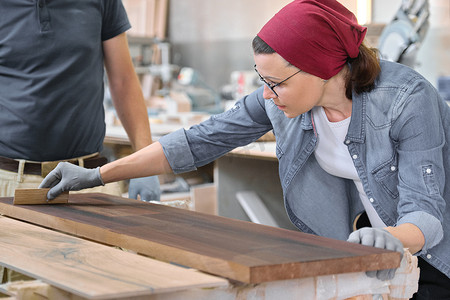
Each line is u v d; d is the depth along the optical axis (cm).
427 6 279
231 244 120
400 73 150
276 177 352
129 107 224
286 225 350
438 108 149
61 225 150
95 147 215
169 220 148
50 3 194
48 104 198
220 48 613
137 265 113
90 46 203
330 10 140
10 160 200
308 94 145
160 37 638
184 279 104
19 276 170
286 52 139
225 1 603
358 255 112
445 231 155
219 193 343
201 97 542
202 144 175
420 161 140
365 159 155
